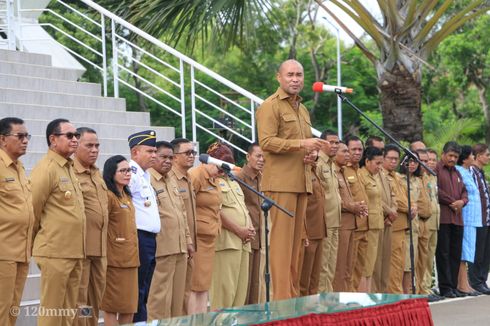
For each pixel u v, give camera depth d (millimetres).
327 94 31844
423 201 11766
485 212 12695
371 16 13422
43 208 7062
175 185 8359
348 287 10352
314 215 9219
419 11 13367
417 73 13586
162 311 8047
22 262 6855
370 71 32719
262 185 7656
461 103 31719
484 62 30469
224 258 8977
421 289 11969
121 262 7523
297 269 7832
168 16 13828
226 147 9125
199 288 8672
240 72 31391
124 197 7648
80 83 11773
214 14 13406
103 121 11219
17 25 12859
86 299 7312
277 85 31516
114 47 12102
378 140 11164
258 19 14531
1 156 6879
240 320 5930
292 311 6312
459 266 12297
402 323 6910
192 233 8531
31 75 11484
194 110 11664
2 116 10156
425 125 28281
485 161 12859
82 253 7082
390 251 11164
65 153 7133
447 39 30078
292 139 7457
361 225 10523
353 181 10438
